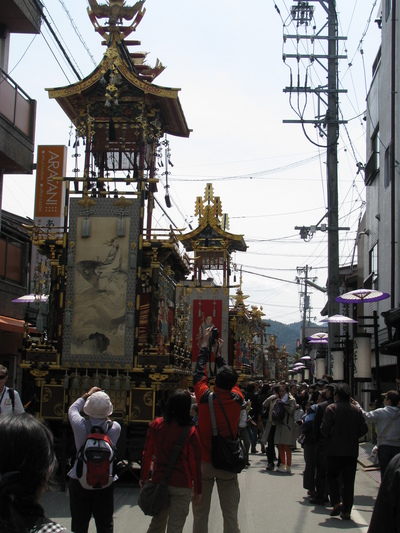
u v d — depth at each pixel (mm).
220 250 29734
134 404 13891
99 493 7082
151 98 16109
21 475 3049
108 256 14484
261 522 10195
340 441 10461
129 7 15805
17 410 8867
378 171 24625
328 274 21984
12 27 19766
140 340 15047
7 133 18344
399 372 17672
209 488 7551
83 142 16188
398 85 20797
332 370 21016
